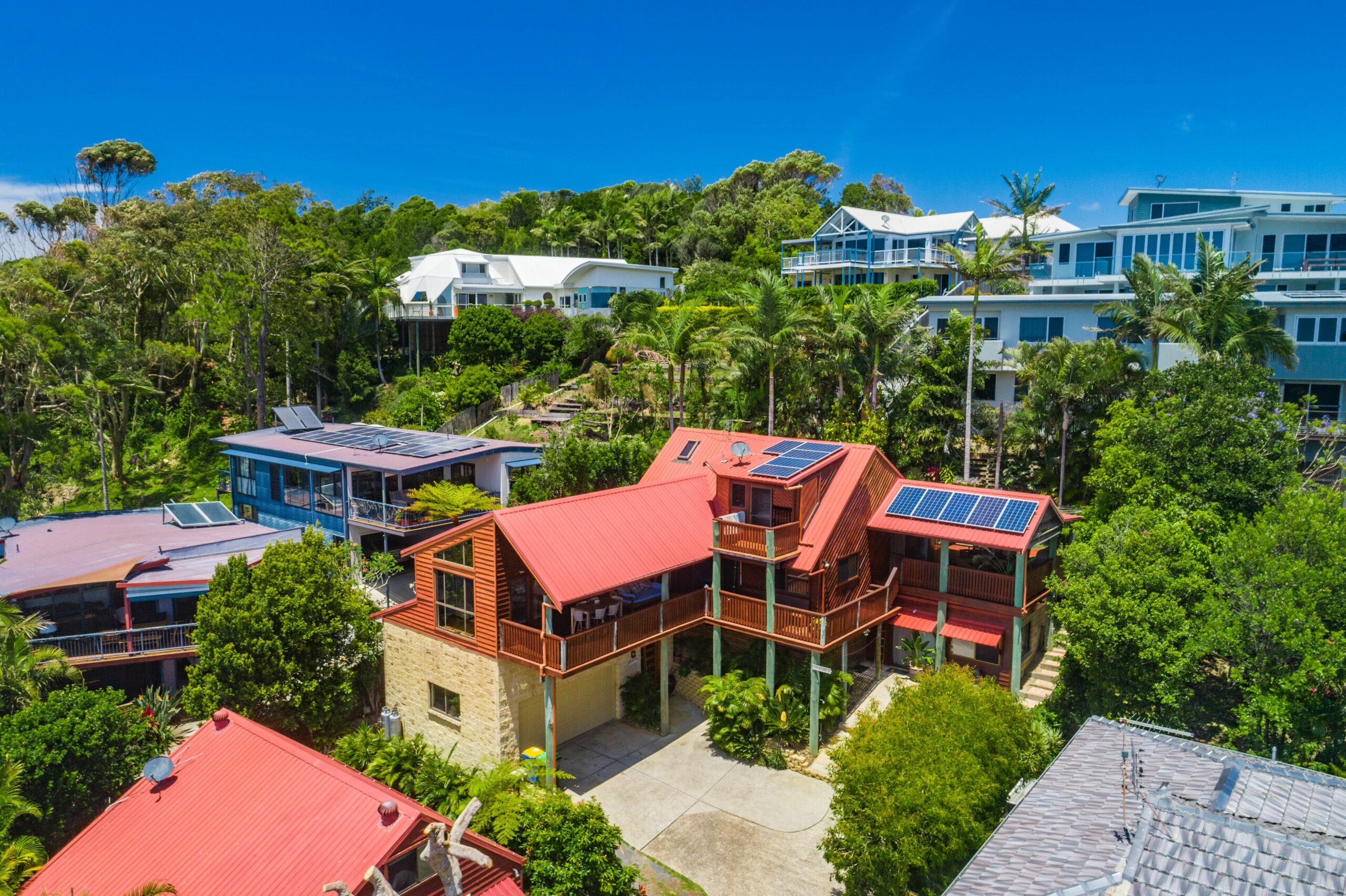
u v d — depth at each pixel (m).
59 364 49.69
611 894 17.16
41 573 26.98
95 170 75.25
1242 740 19.48
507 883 16.05
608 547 23.44
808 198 105.44
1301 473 36.09
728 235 93.00
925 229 72.81
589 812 17.94
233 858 15.16
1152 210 59.47
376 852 14.28
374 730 25.12
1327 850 9.15
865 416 41.47
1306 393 42.00
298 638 23.02
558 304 79.69
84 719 20.31
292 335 59.75
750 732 24.22
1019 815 13.06
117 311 60.09
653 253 95.00
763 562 24.14
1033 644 27.62
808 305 49.62
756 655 26.50
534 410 58.88
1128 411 31.42
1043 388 38.56
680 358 42.34
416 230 111.00
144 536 31.73
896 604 27.44
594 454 37.75
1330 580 18.58
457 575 23.38
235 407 61.25
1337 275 47.94
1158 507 26.69
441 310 73.94
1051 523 26.77
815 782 22.84
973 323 38.00
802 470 25.53
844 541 25.78
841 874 19.11
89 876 15.71
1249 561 19.73
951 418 42.38
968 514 25.88
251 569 24.56
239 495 42.84
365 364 66.56
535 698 23.77
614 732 25.67
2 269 54.06
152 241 63.31
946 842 16.11
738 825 21.00
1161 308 36.91
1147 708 20.31
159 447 58.22
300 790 16.19
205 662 23.06
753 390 43.22
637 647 23.52
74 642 25.22
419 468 34.06
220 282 56.41
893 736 17.38
